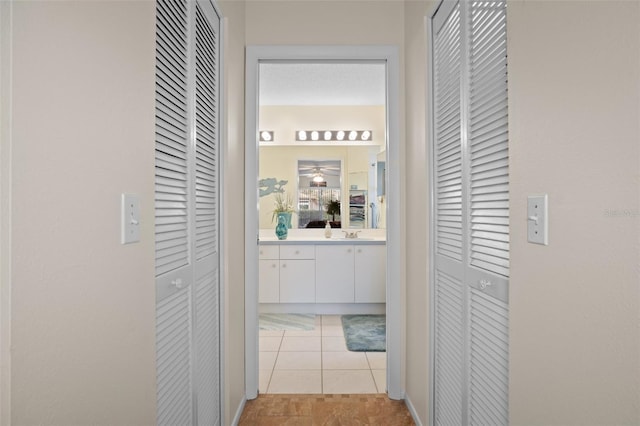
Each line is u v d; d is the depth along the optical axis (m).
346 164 4.70
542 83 0.86
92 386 0.72
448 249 1.73
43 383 0.59
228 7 1.95
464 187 1.51
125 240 0.84
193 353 1.40
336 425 2.09
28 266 0.56
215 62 1.82
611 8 0.66
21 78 0.55
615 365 0.66
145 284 0.94
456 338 1.62
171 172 1.24
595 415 0.71
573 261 0.76
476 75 1.42
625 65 0.63
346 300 4.16
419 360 2.05
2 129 0.52
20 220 0.55
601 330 0.69
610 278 0.67
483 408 1.36
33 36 0.57
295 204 4.70
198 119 1.53
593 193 0.71
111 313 0.78
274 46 2.35
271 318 4.06
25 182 0.56
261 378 2.67
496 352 1.26
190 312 1.38
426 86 1.92
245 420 2.14
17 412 0.55
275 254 4.17
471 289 1.46
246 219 2.35
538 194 0.88
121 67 0.83
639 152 0.61
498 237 1.26
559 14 0.80
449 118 1.71
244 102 2.34
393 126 2.34
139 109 0.91
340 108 4.63
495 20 1.27
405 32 2.33
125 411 0.84
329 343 3.34
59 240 0.62
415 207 2.12
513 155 1.00
